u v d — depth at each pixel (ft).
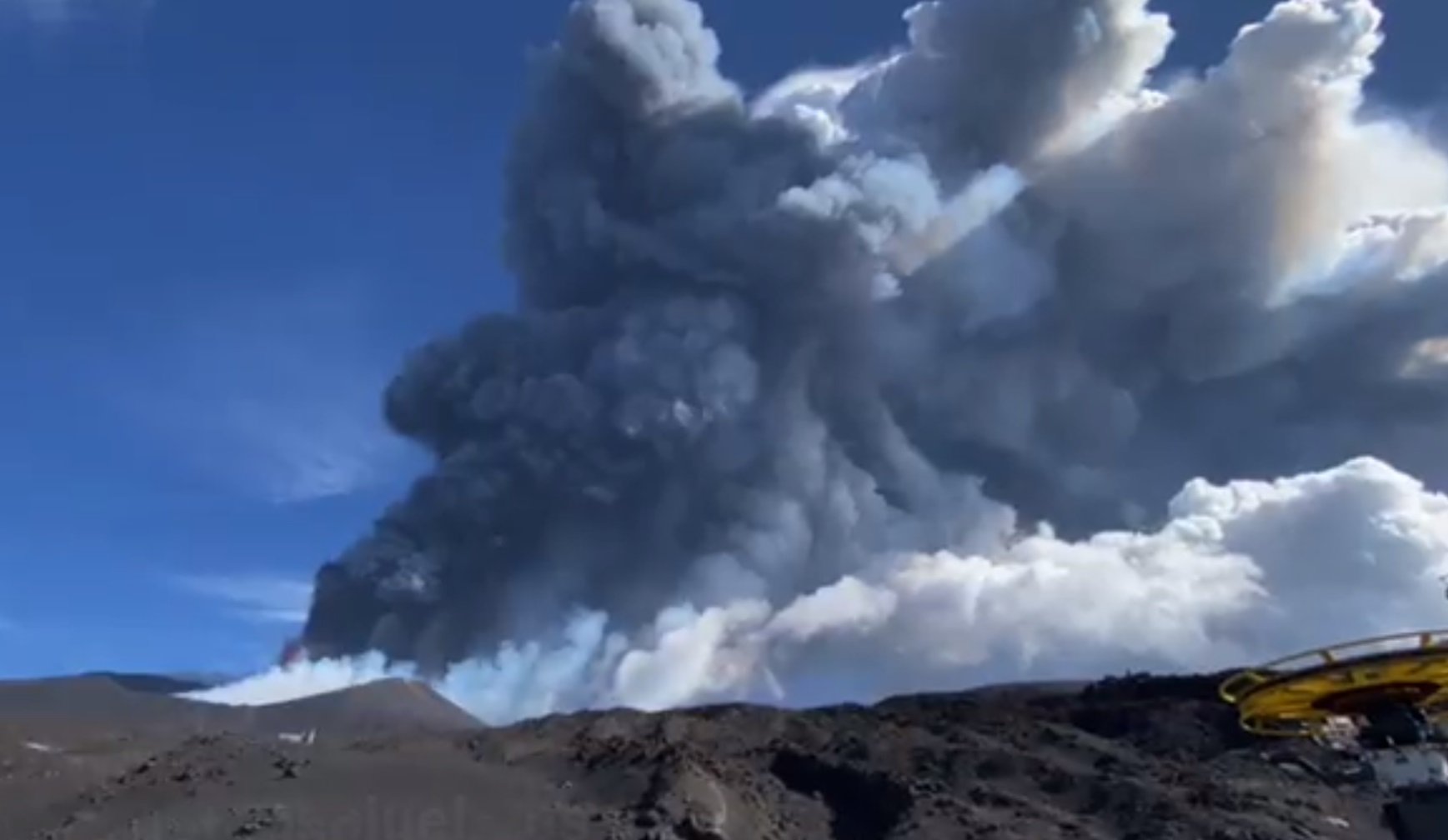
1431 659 86.22
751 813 272.72
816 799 292.40
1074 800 293.23
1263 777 303.68
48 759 272.72
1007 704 366.84
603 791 267.39
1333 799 292.81
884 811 283.79
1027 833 268.82
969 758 311.06
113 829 231.91
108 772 268.00
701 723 333.83
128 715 374.02
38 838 231.91
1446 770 87.66
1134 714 345.10
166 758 269.85
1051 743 329.72
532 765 285.23
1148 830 272.72
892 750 318.24
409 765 274.16
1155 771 309.22
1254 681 91.66
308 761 269.85
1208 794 290.35
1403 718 89.40
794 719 345.51
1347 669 88.17
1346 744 94.43
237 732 362.12
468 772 273.75
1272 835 266.77
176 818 233.96
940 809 278.67
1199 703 346.54
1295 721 95.09
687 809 253.03
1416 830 86.84
